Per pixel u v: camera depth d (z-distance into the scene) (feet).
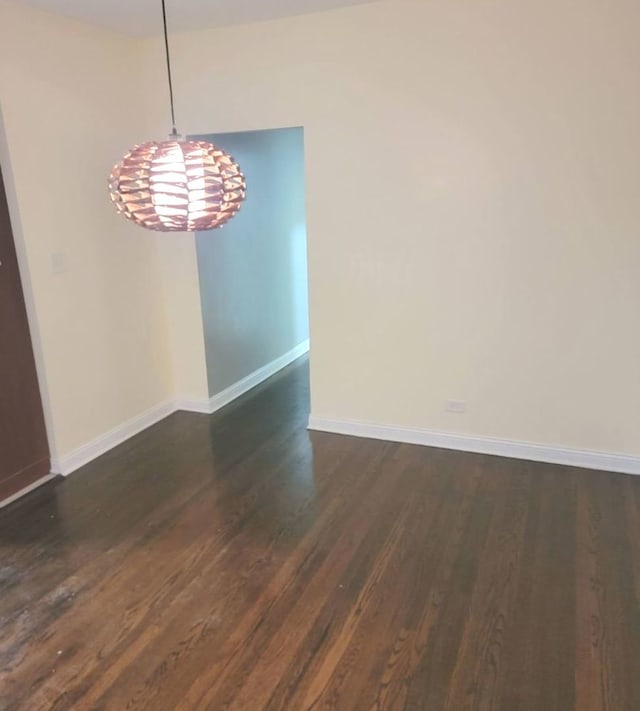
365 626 7.30
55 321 10.93
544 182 10.17
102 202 11.73
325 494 10.46
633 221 9.86
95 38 11.15
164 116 12.45
